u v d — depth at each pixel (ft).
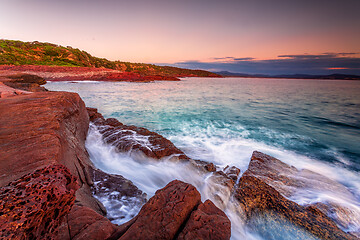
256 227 10.89
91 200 9.55
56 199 4.30
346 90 134.92
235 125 39.45
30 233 3.68
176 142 27.35
